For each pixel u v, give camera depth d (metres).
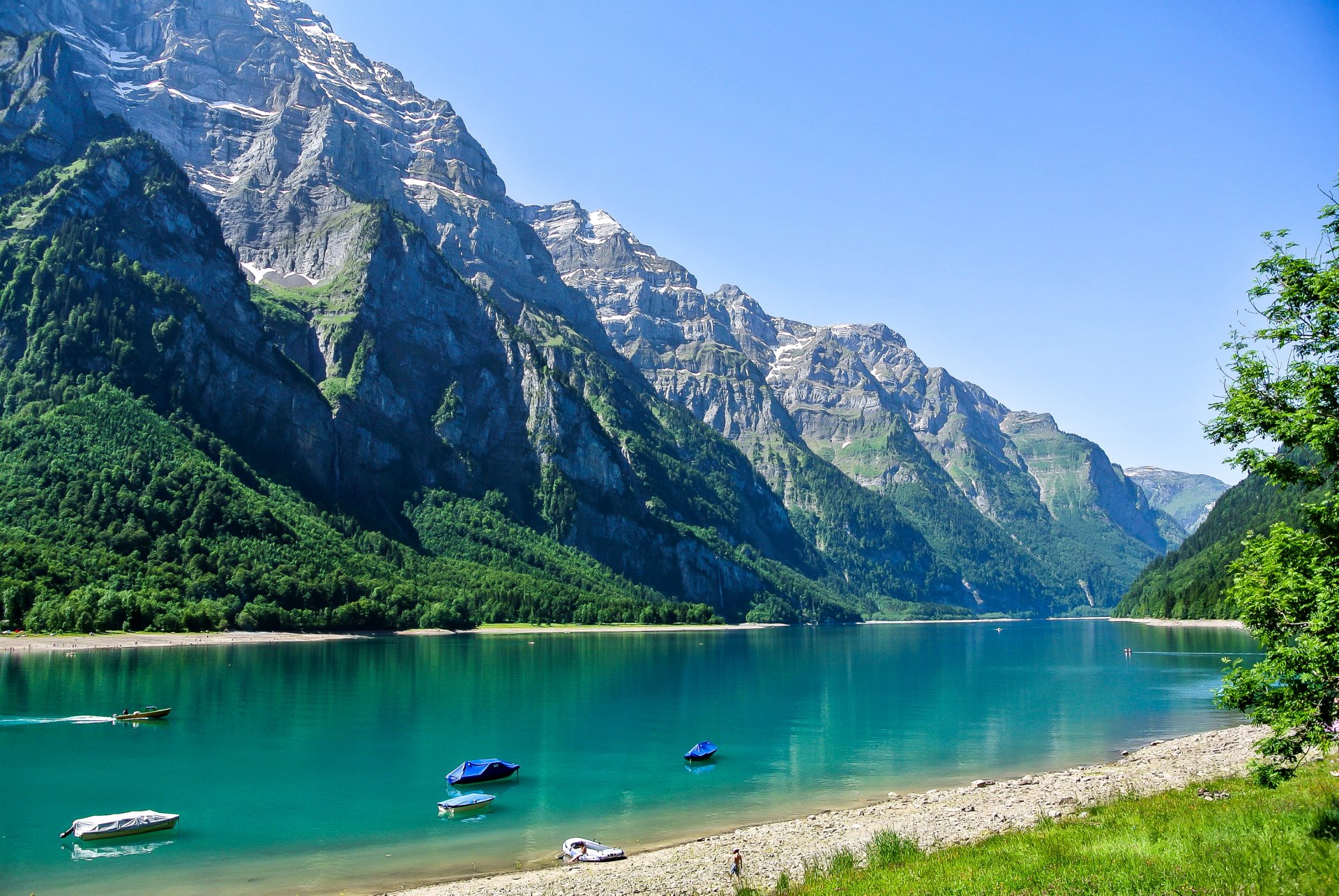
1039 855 37.12
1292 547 34.28
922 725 111.50
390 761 87.50
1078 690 148.75
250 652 196.25
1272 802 41.22
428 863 55.56
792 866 49.12
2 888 51.47
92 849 58.81
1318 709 32.91
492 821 66.12
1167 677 169.75
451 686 145.75
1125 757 84.88
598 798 73.75
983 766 85.38
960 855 41.25
